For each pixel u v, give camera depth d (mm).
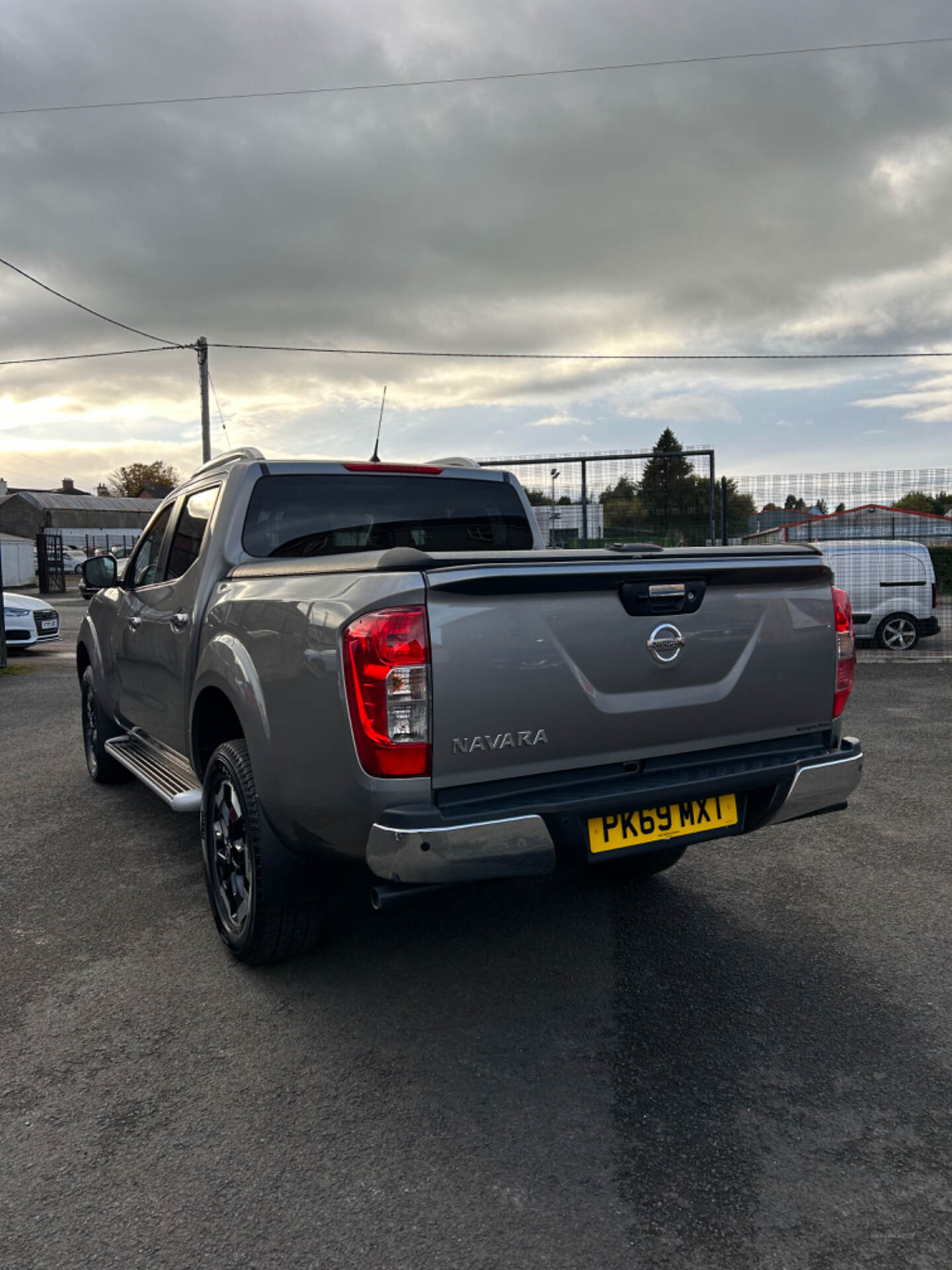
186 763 4242
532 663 2539
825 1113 2375
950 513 13711
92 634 5707
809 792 3059
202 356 29391
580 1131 2311
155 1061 2666
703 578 2855
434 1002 3002
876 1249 1904
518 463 13883
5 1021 2910
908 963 3250
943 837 4730
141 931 3619
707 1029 2814
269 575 3121
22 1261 1894
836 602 3203
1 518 75625
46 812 5344
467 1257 1895
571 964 3275
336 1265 1878
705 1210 2025
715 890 4000
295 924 3129
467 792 2504
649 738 2787
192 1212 2037
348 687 2457
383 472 4125
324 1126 2348
